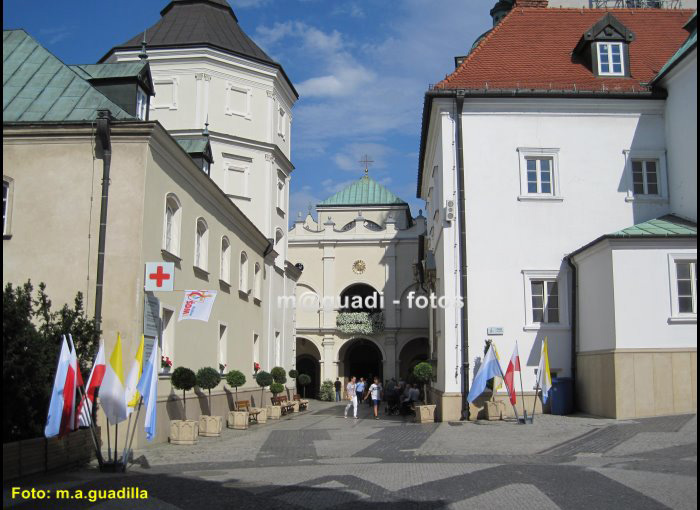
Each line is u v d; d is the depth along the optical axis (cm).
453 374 2073
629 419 1738
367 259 5088
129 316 1527
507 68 2331
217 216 2264
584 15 2600
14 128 1580
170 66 3064
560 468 1094
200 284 2059
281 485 1011
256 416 2430
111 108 1664
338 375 5019
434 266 2580
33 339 1132
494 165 2172
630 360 1788
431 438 1612
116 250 1552
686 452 1209
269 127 3219
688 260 1823
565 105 2194
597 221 2153
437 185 2381
